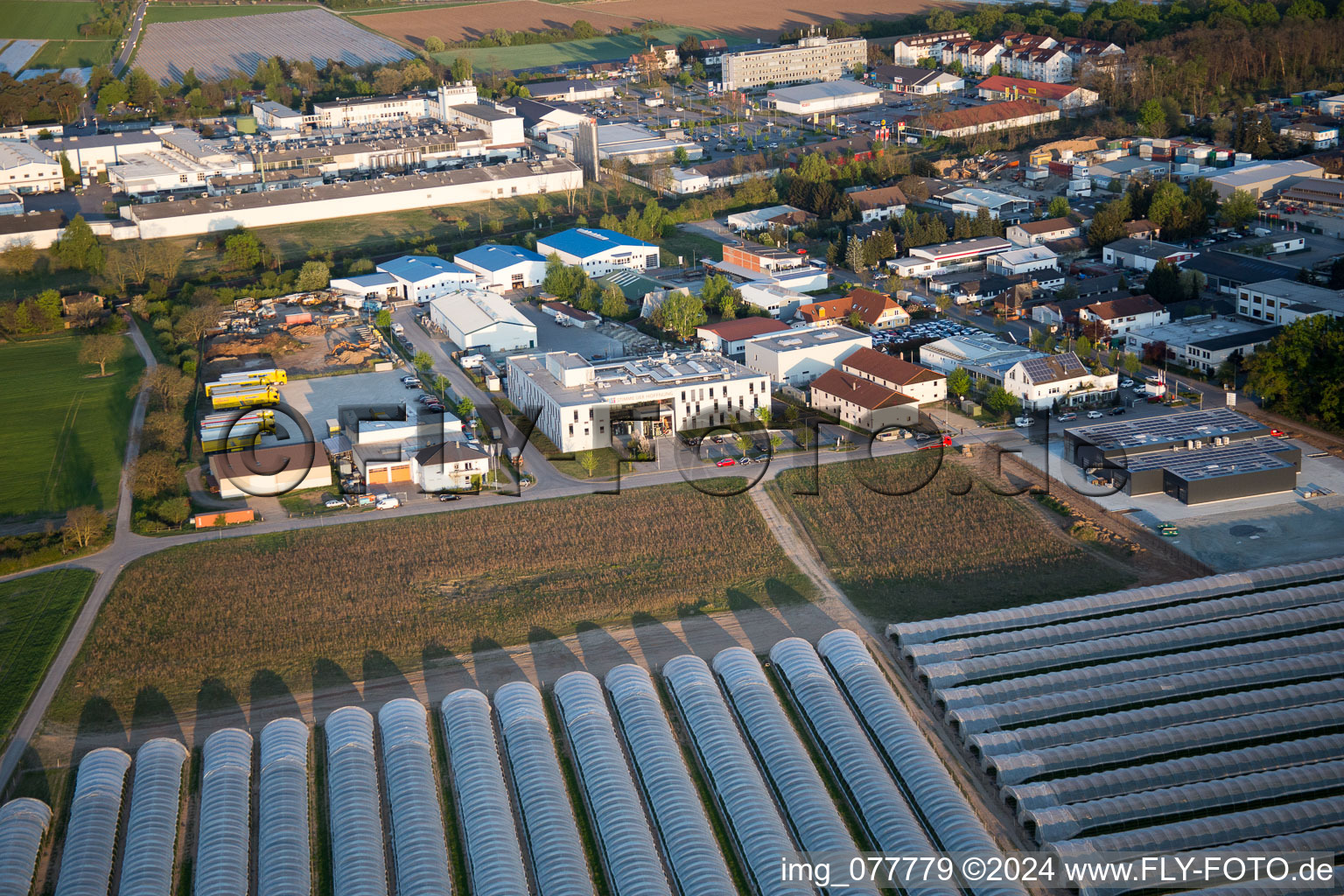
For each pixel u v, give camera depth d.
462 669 112.44
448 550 133.38
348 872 86.75
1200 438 147.12
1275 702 103.56
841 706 103.12
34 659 114.81
